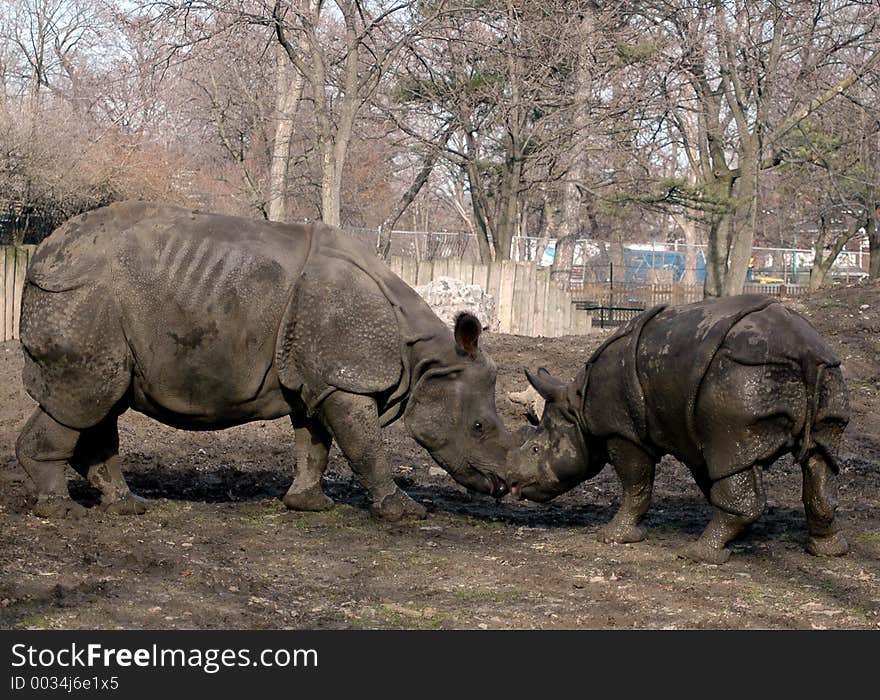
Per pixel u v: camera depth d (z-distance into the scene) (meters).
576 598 7.07
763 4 31.81
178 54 23.69
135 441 13.25
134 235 8.68
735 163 43.53
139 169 29.97
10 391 15.82
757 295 7.91
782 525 9.29
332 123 27.09
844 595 7.15
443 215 65.31
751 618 6.66
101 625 6.24
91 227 8.72
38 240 27.17
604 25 28.98
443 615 6.68
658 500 10.72
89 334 8.48
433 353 9.12
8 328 19.59
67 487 9.62
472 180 33.69
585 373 8.54
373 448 9.09
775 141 31.53
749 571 7.75
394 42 25.83
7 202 25.66
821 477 7.93
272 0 24.52
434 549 8.38
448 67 30.72
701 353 7.66
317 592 7.14
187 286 8.60
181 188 33.38
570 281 36.59
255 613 6.60
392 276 9.33
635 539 8.59
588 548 8.42
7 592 6.63
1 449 12.50
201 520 9.08
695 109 32.97
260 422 14.80
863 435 15.16
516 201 32.31
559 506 10.40
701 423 7.74
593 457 8.69
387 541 8.62
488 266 23.66
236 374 8.77
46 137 26.55
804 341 7.64
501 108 30.67
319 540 8.57
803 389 7.65
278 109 29.00
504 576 7.59
